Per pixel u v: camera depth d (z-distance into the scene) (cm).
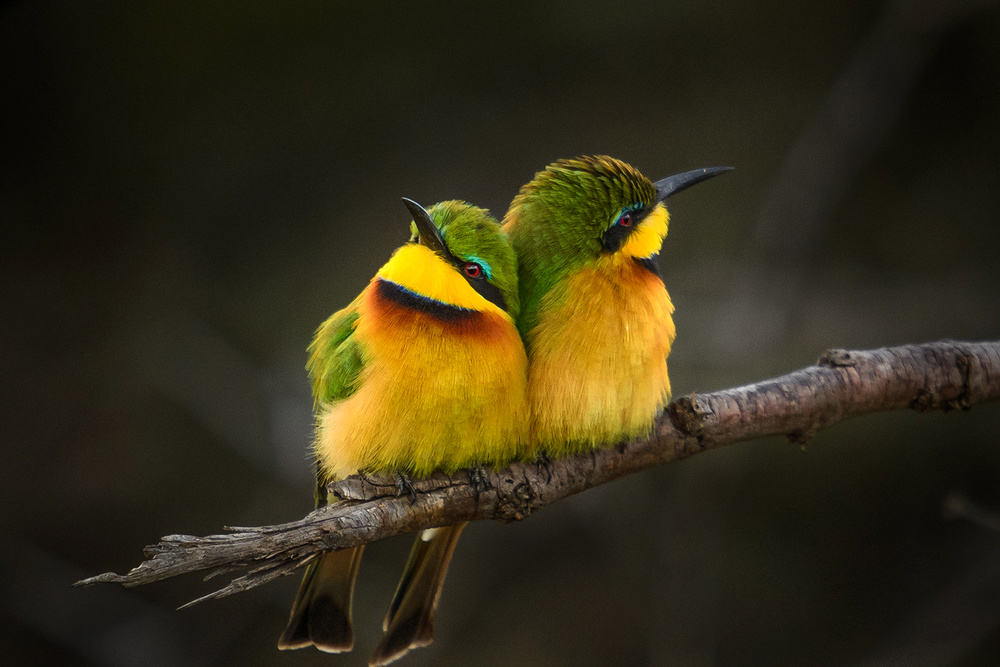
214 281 1310
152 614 1132
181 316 1282
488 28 1369
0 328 1264
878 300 1216
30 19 1332
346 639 579
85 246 1320
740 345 1161
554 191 557
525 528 1164
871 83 1257
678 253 1249
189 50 1359
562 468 525
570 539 1169
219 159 1353
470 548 1164
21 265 1302
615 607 1142
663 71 1355
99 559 1173
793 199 1247
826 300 1225
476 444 514
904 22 1230
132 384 1241
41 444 1210
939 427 1145
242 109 1361
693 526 1118
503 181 1328
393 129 1357
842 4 1341
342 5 1363
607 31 1358
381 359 518
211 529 1173
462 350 511
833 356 541
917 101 1286
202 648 1116
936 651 1036
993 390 542
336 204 1337
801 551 1155
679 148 1323
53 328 1274
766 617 1127
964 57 1274
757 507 1169
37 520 1177
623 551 1162
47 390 1238
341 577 579
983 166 1270
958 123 1280
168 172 1349
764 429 530
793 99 1337
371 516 454
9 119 1332
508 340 523
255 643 1129
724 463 1121
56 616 1123
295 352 1223
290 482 1159
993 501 1123
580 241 541
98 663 1109
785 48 1349
